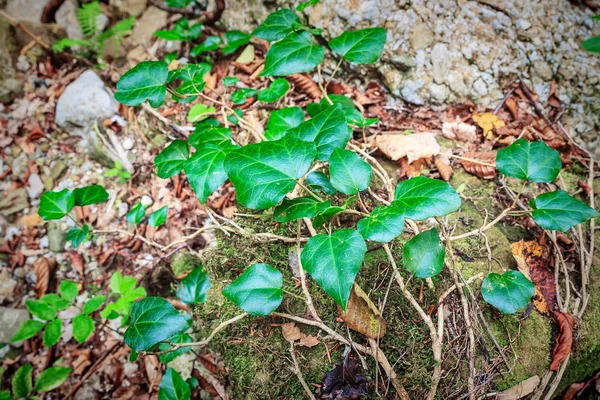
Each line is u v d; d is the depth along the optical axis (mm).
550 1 2559
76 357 2439
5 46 2969
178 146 1986
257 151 1515
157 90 1796
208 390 2043
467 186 2203
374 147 2314
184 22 2684
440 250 1548
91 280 2605
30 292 2639
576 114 2441
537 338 1793
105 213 2668
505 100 2451
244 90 2211
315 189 1757
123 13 3189
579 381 1970
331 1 2492
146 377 2312
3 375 2457
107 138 2752
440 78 2434
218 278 2002
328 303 1819
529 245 1981
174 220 2418
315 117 1726
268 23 2066
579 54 2500
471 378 1647
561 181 2219
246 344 1827
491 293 1622
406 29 2432
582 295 1898
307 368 1731
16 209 2754
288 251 1965
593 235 2061
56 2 3129
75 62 3115
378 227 1404
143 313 1588
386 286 1825
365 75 2541
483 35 2459
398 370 1694
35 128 2914
